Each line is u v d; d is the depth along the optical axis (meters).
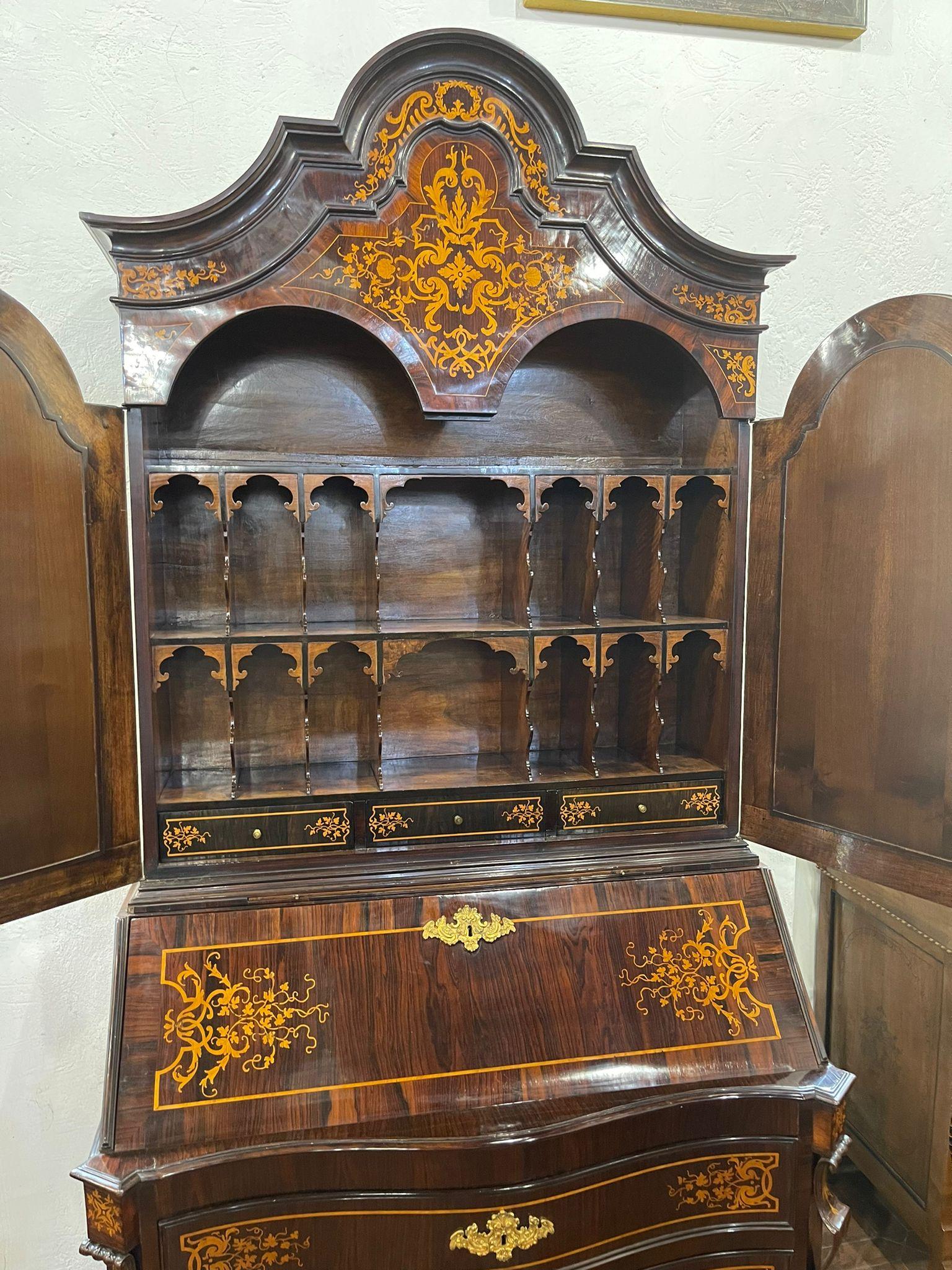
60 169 1.58
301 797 1.41
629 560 1.67
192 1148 1.16
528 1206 1.21
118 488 1.31
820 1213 1.33
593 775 1.53
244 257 1.25
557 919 1.41
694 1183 1.30
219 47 1.62
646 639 1.51
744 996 1.40
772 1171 1.31
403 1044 1.28
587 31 1.77
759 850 2.12
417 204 1.29
